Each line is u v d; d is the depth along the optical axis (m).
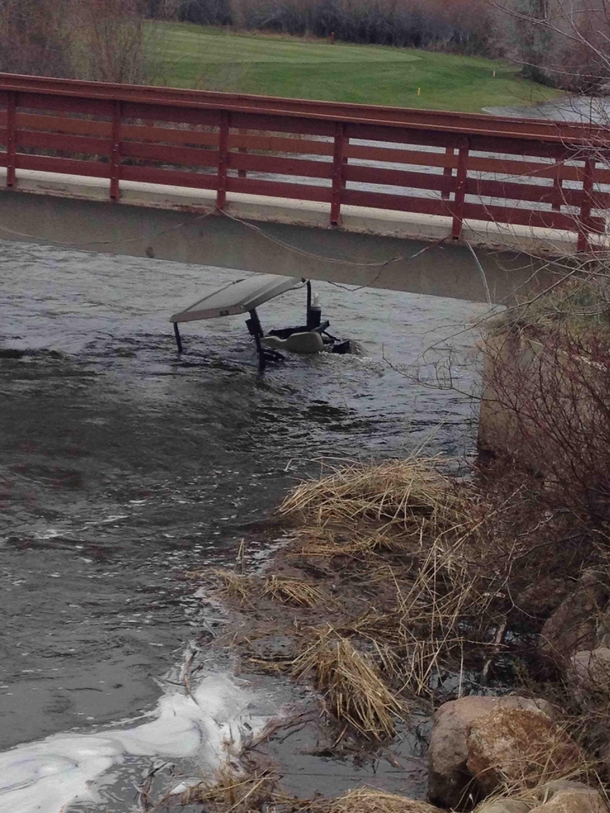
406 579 7.22
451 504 8.09
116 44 29.06
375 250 10.66
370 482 8.57
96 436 10.02
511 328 8.30
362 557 7.58
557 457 6.46
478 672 6.11
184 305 15.18
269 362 12.69
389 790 5.07
